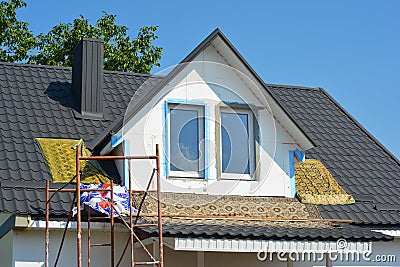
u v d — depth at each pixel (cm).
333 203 1897
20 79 2172
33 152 1817
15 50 3819
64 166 1777
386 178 2122
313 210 1839
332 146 2234
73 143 1866
